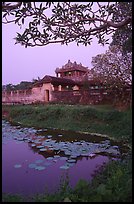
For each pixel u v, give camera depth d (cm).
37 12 335
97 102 1861
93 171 581
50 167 632
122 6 387
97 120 1323
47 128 1450
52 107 1688
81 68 3122
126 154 716
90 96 1953
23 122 1706
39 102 2328
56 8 352
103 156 747
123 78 1514
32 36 352
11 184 498
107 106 1608
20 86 3962
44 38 359
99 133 1183
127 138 963
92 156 752
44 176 554
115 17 393
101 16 362
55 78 2562
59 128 1412
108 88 1636
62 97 2225
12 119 1869
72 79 2884
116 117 1238
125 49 1094
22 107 1938
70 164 657
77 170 598
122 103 1502
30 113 1794
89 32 372
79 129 1302
